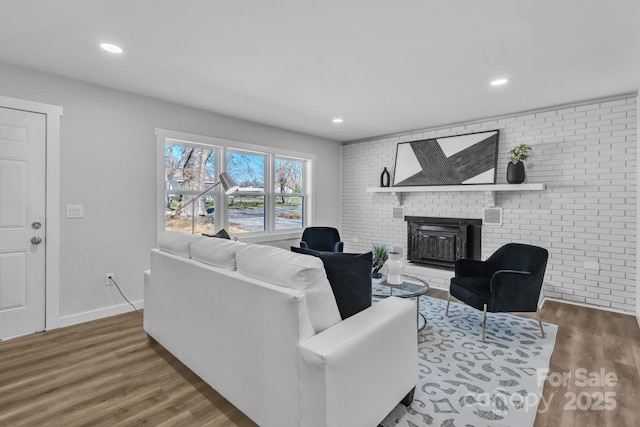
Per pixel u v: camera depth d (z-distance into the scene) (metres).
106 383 2.02
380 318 1.59
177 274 2.16
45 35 2.18
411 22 2.00
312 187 5.31
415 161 4.84
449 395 1.92
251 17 1.96
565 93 3.27
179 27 2.08
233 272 1.79
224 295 1.75
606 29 2.06
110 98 3.14
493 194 4.07
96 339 2.65
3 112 2.60
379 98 3.44
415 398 1.89
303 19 1.98
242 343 1.64
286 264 1.53
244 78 2.92
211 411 1.77
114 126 3.17
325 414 1.27
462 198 4.42
